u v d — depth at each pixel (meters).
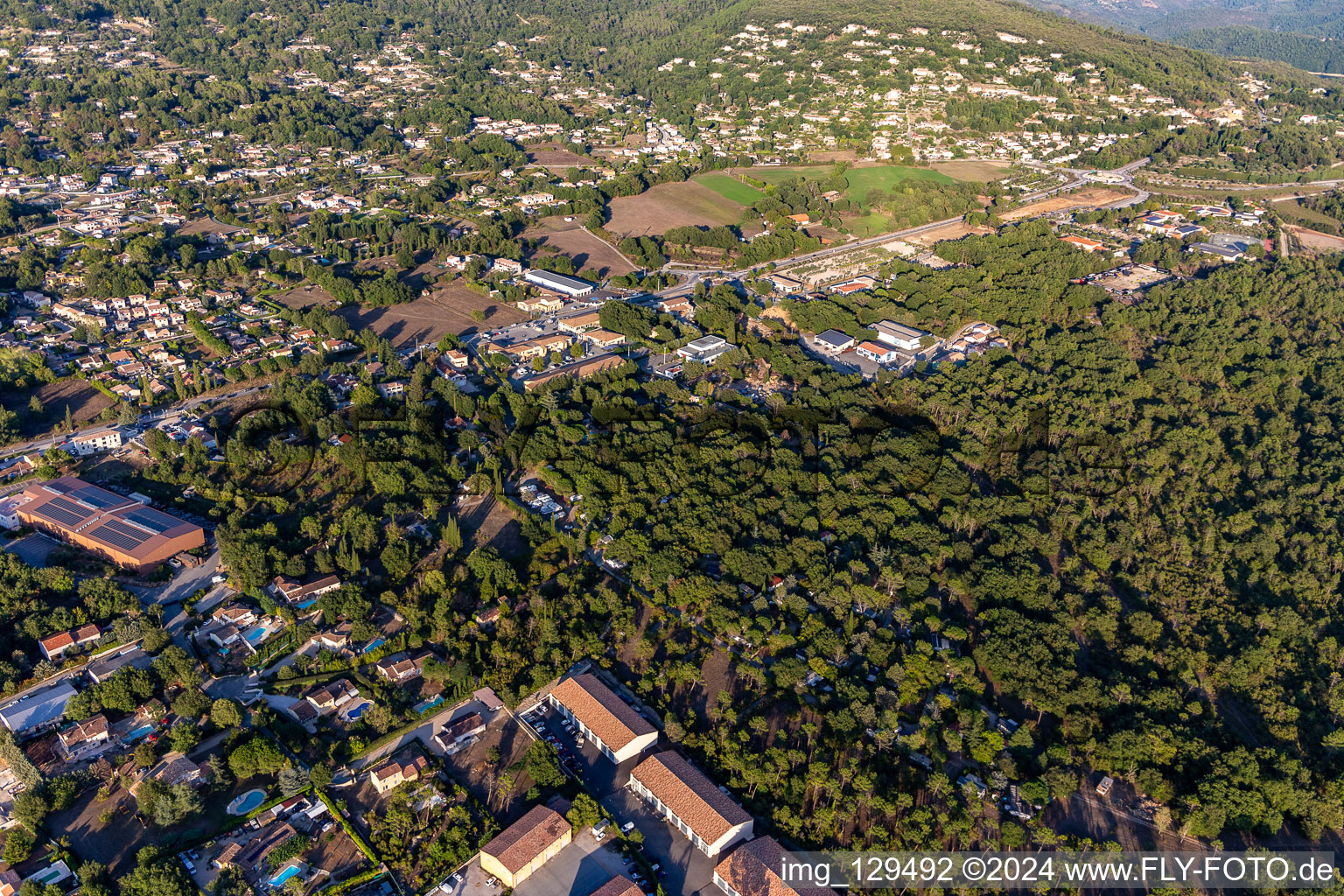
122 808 197.62
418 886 182.75
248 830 193.25
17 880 179.62
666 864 189.75
